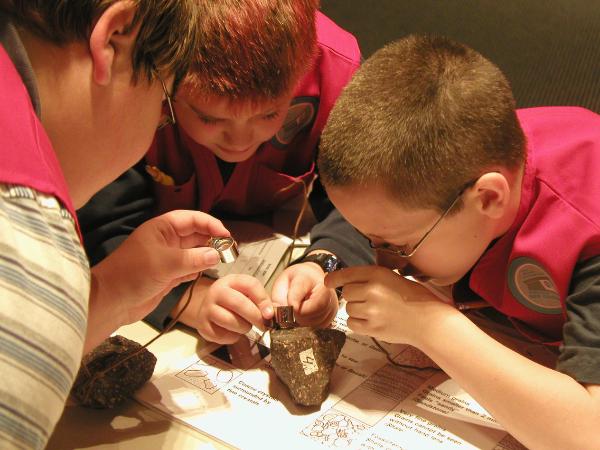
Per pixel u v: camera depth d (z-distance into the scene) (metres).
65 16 0.63
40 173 0.57
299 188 1.32
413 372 0.96
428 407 0.89
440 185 0.85
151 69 0.71
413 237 0.90
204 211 1.25
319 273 1.10
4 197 0.54
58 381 0.55
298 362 0.90
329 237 1.19
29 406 0.52
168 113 0.95
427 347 0.88
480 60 0.93
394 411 0.89
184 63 0.76
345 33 1.31
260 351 1.00
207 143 1.08
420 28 1.45
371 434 0.85
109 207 1.14
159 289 0.92
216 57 0.94
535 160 0.96
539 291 0.96
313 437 0.84
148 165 1.18
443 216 0.88
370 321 0.92
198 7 0.88
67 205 0.59
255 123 1.04
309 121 1.26
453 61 0.90
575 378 0.82
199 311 1.03
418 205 0.86
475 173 0.87
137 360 0.90
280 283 1.08
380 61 0.93
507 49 1.38
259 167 1.26
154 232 0.96
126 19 0.66
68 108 0.66
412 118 0.85
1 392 0.50
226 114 0.99
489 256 0.98
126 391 0.89
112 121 0.69
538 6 1.36
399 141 0.85
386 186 0.85
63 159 0.68
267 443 0.83
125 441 0.84
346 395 0.91
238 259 1.19
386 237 0.91
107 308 0.89
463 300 1.07
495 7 1.39
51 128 0.66
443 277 0.98
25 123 0.57
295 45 1.01
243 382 0.94
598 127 1.02
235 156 1.10
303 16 1.03
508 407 0.82
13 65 0.60
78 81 0.65
